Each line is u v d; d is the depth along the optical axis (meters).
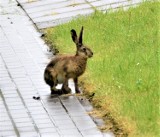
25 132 16.84
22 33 25.72
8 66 22.02
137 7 25.59
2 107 18.56
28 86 20.17
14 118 17.77
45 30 25.81
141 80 18.48
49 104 18.69
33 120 17.59
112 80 19.33
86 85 19.78
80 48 19.41
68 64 19.25
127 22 24.23
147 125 16.31
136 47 21.64
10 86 20.19
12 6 29.28
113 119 17.19
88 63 20.86
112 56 21.25
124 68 19.80
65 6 27.98
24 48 23.91
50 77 19.33
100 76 19.91
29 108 18.45
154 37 22.39
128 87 18.50
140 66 19.89
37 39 24.91
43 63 22.22
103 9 26.70
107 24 24.44
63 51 23.09
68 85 19.92
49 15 27.36
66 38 24.11
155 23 23.69
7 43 24.55
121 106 17.61
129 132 16.31
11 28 26.42
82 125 17.12
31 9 28.47
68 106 18.45
